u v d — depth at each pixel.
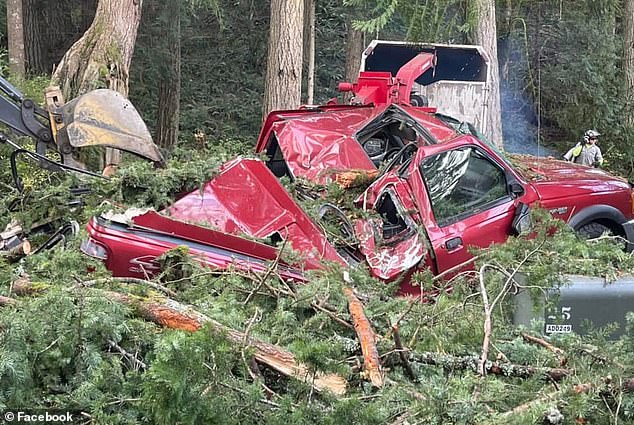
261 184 5.46
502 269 4.23
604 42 17.12
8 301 3.90
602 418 3.27
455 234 6.10
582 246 4.88
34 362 3.28
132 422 3.04
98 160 7.98
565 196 6.77
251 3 19.52
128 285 4.11
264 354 3.41
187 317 3.65
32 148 7.45
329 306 4.18
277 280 4.62
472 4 10.05
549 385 3.47
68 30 18.20
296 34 12.95
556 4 16.14
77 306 3.46
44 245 5.25
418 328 3.85
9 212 5.70
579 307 4.34
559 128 18.55
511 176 6.54
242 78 19.39
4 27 16.44
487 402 3.15
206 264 4.78
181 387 2.79
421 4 9.88
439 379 3.29
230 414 2.96
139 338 3.52
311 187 6.58
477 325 3.95
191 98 18.89
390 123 7.43
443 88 11.73
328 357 3.39
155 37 16.81
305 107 8.04
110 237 4.73
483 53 11.52
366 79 9.16
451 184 6.28
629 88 17.45
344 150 7.01
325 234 5.67
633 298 4.40
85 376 3.28
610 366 3.40
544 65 17.42
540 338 4.02
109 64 10.26
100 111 5.45
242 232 5.24
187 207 5.27
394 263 5.78
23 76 12.73
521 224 6.28
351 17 16.77
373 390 3.33
